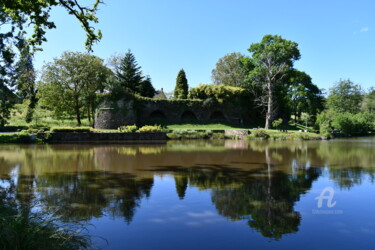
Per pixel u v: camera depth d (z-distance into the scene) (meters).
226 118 46.25
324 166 13.40
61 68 37.62
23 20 10.24
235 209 7.07
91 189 8.97
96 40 11.77
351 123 43.50
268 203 7.55
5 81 10.78
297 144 26.08
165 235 5.55
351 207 7.22
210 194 8.41
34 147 22.62
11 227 4.34
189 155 17.52
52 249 4.41
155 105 43.31
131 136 31.56
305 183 9.79
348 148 22.11
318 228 5.89
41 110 39.28
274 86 42.47
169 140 31.23
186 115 45.72
